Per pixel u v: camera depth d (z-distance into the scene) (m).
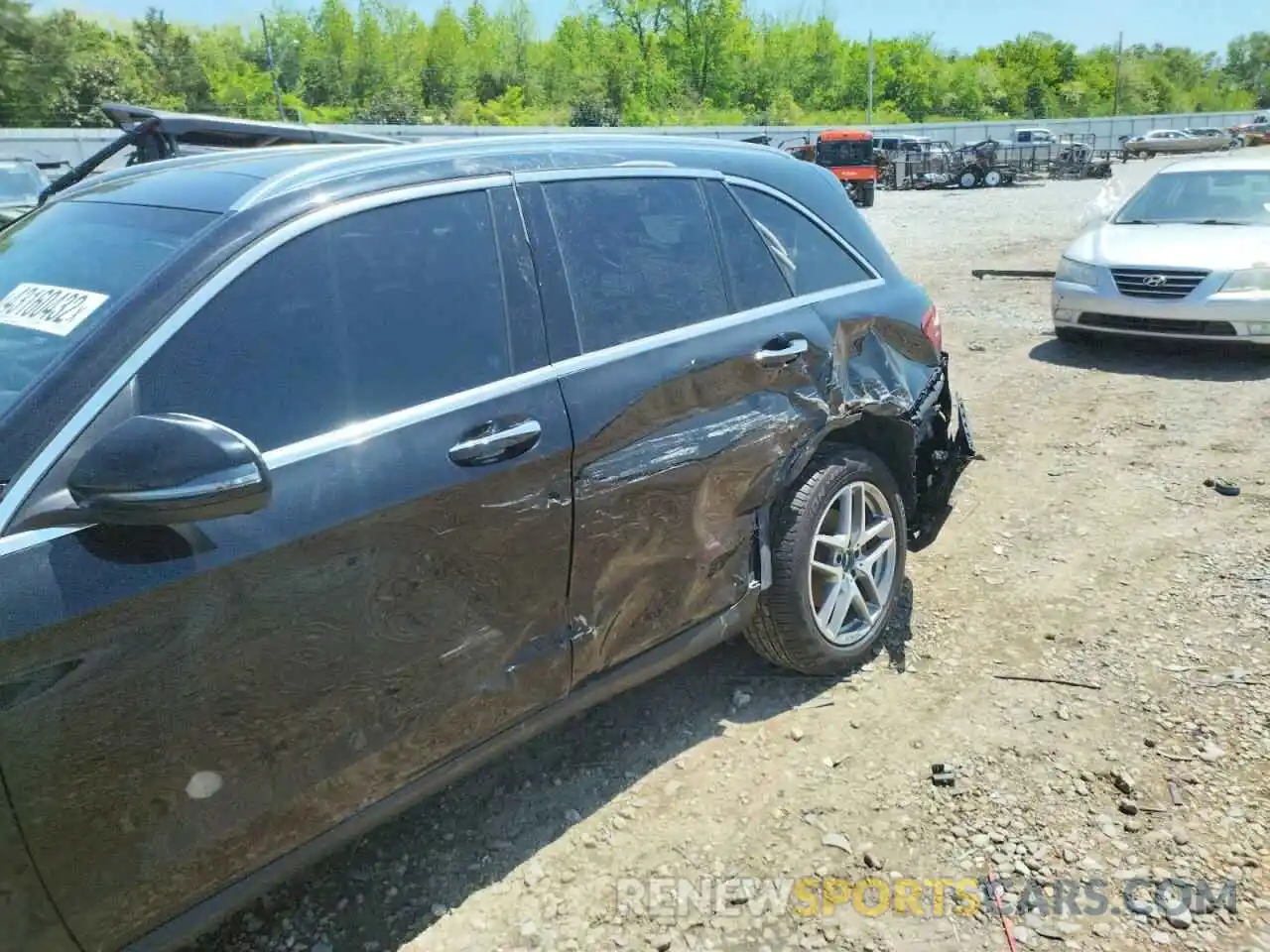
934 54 89.94
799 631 3.33
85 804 1.82
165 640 1.88
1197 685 3.43
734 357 2.99
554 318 2.62
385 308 2.33
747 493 3.10
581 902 2.58
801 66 79.94
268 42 62.41
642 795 2.98
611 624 2.77
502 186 2.63
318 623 2.10
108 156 7.79
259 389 2.10
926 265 13.72
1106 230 8.60
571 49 73.94
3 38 41.53
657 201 3.01
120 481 1.75
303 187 2.31
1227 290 7.54
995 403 7.04
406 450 2.25
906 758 3.11
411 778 2.36
